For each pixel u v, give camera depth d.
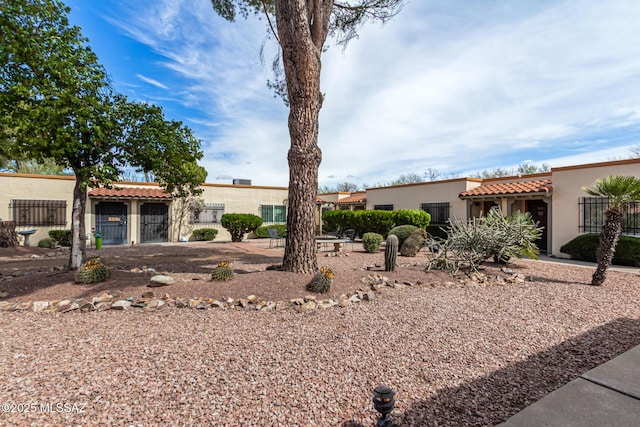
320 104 7.13
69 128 6.10
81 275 6.04
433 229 16.20
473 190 14.80
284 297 5.52
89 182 7.10
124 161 7.27
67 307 4.95
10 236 12.40
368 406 2.52
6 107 5.89
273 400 2.57
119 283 6.15
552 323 4.53
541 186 12.22
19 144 6.23
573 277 7.84
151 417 2.33
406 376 3.00
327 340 3.84
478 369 3.16
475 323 4.50
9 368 3.07
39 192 14.73
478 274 7.66
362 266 9.09
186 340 3.80
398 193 18.61
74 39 6.86
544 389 2.80
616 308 5.25
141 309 5.02
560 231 11.62
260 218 19.31
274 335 3.99
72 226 7.20
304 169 6.82
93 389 2.70
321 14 7.05
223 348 3.57
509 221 9.06
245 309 5.03
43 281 6.22
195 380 2.86
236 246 15.36
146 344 3.67
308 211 6.82
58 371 3.01
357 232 18.22
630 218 10.24
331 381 2.88
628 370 3.04
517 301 5.66
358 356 3.41
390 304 5.40
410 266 8.70
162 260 10.30
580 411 2.38
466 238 8.38
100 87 6.75
